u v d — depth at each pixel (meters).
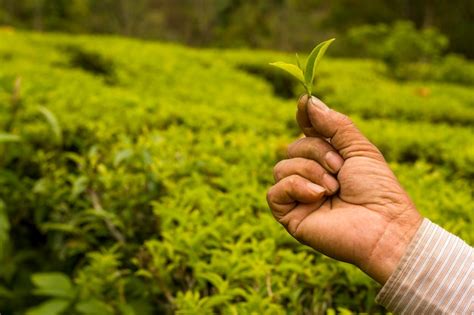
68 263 1.62
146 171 1.28
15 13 11.36
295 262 0.92
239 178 1.26
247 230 1.00
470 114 2.89
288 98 4.32
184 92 2.58
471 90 3.95
